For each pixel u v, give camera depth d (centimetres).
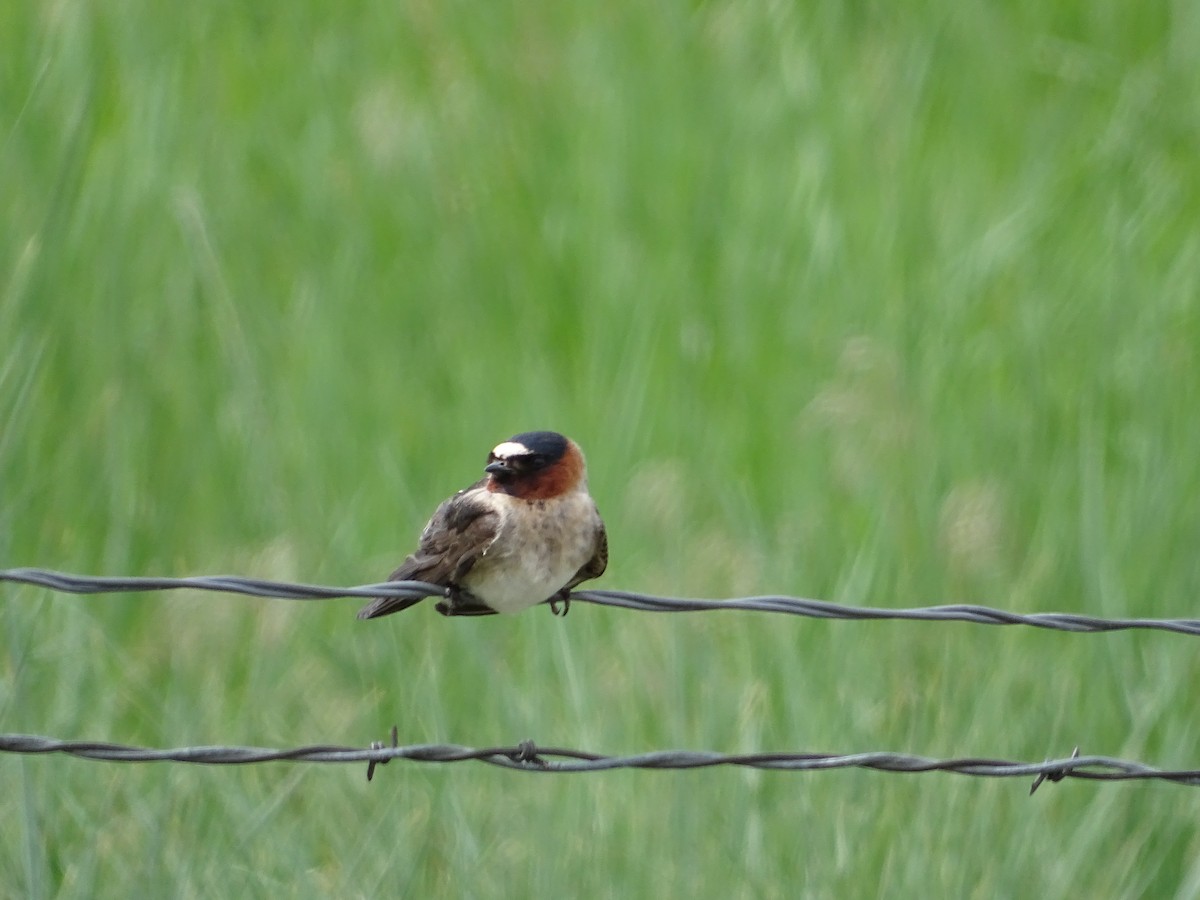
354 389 1527
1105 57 2102
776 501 1427
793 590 1242
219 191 1769
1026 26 2147
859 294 1639
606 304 1645
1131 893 1057
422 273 1725
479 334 1653
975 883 1027
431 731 1121
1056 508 1349
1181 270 1653
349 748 845
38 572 812
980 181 1841
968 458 1423
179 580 827
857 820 1056
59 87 1545
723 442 1492
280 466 1402
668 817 1059
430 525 945
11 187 1458
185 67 1875
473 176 1856
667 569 1263
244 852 1003
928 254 1684
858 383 1455
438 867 1030
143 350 1498
